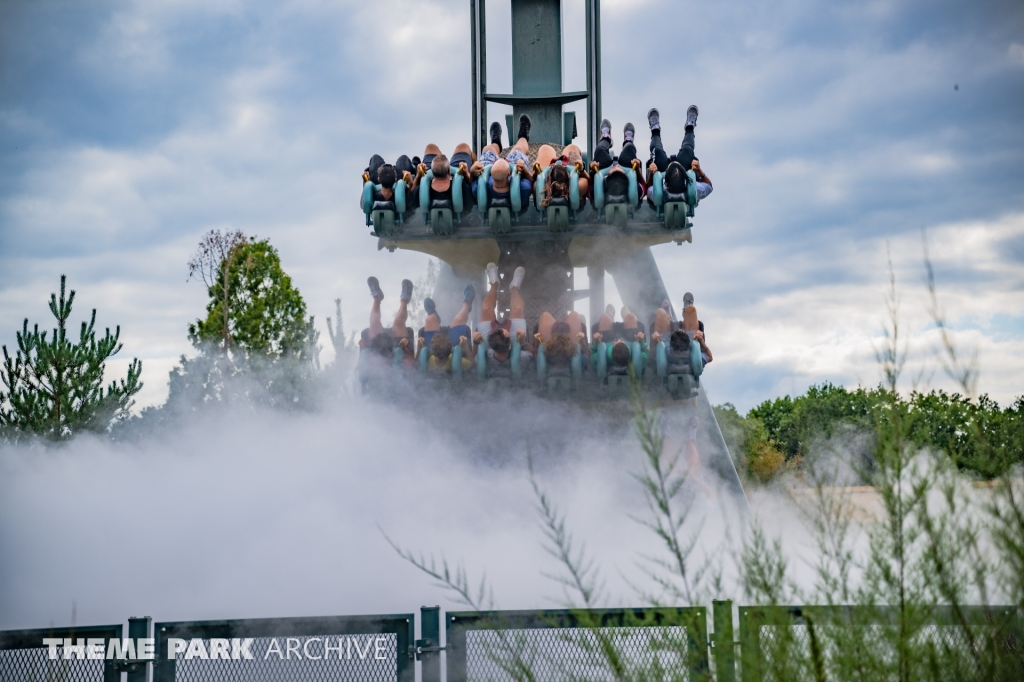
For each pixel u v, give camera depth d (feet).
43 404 84.69
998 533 16.40
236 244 161.79
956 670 16.30
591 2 61.62
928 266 17.37
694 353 52.54
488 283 60.59
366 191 53.98
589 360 53.67
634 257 61.36
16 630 26.78
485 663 24.64
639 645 20.06
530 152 60.75
